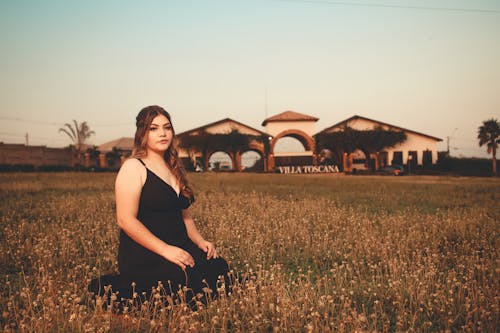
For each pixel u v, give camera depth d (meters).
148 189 2.78
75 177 22.97
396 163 52.28
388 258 4.10
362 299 2.99
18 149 43.41
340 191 14.40
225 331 2.37
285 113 54.56
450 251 4.43
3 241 4.80
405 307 2.82
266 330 2.42
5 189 13.21
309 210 7.66
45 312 2.40
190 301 2.60
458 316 2.50
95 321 2.39
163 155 3.04
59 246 4.66
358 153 58.78
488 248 4.42
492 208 8.77
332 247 4.60
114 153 56.69
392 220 6.25
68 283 3.20
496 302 2.58
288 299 2.59
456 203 10.03
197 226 5.95
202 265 2.91
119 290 2.76
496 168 50.19
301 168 49.84
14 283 3.42
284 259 4.30
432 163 52.00
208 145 49.69
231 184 18.53
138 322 2.37
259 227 5.80
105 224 6.06
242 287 2.96
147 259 2.73
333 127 52.12
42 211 7.54
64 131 54.09
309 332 2.10
